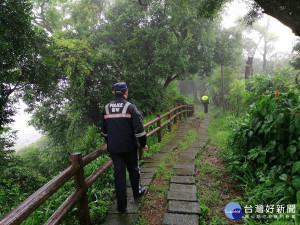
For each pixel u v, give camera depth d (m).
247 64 14.02
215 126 9.77
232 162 3.80
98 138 7.69
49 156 10.66
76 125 10.03
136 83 10.40
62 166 10.08
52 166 10.45
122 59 10.06
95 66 9.34
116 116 2.61
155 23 10.82
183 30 11.93
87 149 7.64
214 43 12.42
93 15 11.26
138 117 2.60
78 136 9.70
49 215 2.73
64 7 12.66
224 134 6.88
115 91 2.73
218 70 18.95
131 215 2.72
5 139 6.50
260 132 3.25
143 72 10.28
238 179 3.50
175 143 6.30
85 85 9.34
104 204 2.92
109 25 10.41
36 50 5.83
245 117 4.19
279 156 3.07
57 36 9.95
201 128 9.20
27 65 5.67
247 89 11.20
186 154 5.09
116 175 2.70
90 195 3.08
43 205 2.97
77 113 9.19
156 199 3.14
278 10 3.96
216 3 5.45
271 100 3.24
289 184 2.51
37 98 7.19
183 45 10.80
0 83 5.21
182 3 9.49
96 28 11.04
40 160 11.66
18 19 4.91
